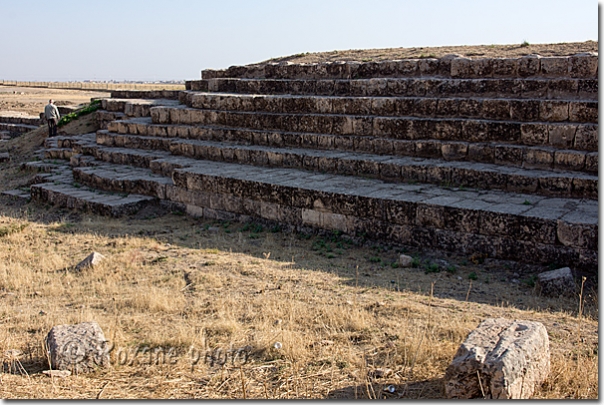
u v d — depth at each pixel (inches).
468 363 201.3
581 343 265.4
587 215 392.5
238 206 557.3
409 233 446.9
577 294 347.6
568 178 451.5
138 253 459.8
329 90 698.2
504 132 522.3
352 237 477.4
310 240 490.6
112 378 246.8
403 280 382.0
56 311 337.7
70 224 575.8
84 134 984.3
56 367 249.6
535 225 389.1
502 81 568.4
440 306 321.7
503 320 233.3
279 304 327.3
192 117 763.4
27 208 680.4
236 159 654.5
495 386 195.9
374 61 717.9
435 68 650.8
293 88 736.3
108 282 393.7
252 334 287.6
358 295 344.5
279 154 614.9
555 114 509.0
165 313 327.9
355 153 597.9
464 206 424.5
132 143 808.3
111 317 321.4
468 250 420.8
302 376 240.1
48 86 3779.5
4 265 441.1
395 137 585.3
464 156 535.8
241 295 353.4
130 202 618.2
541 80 549.6
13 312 338.0
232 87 803.4
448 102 570.6
